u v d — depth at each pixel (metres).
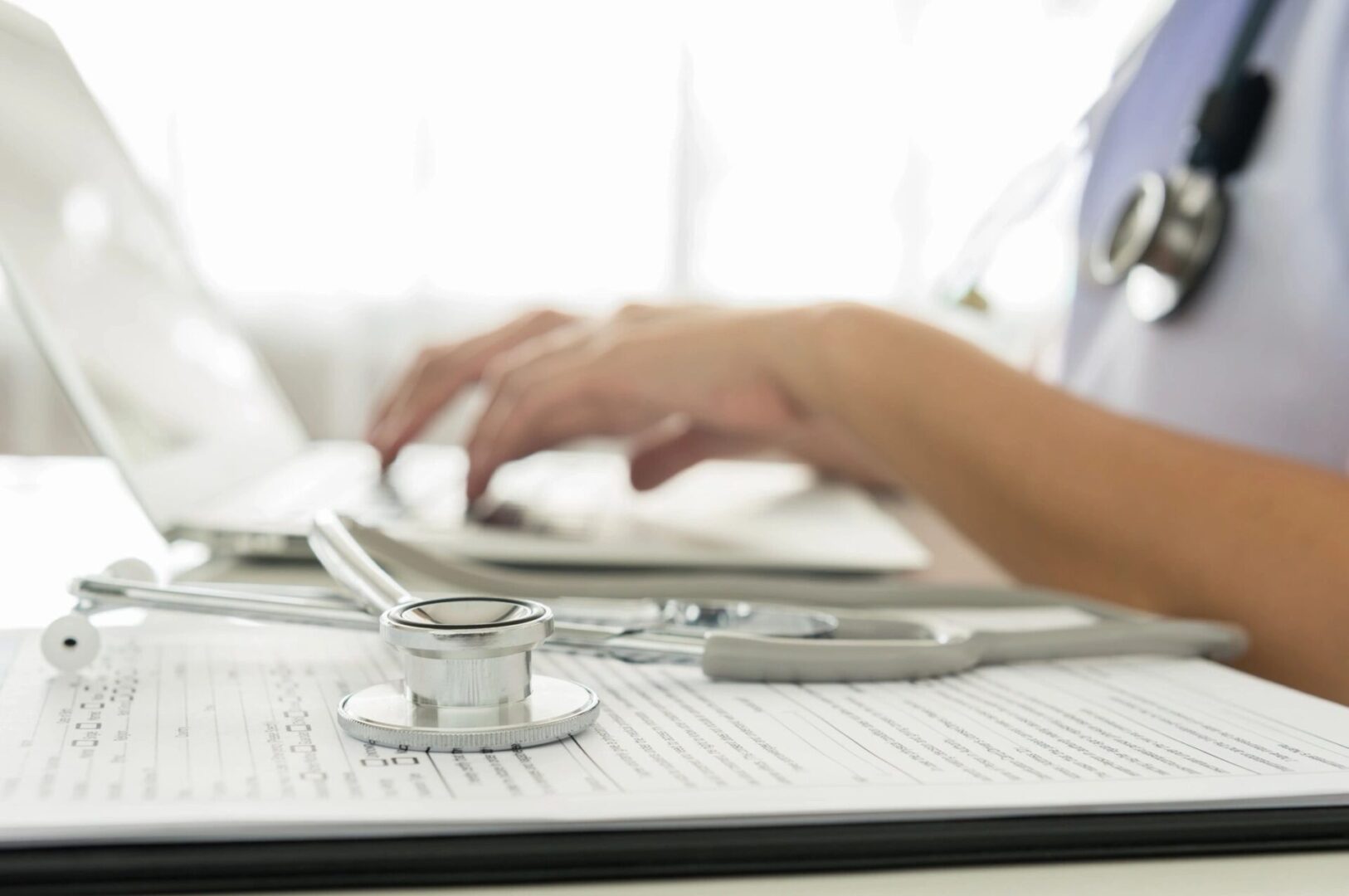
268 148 1.77
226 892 0.20
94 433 0.50
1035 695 0.32
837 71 1.79
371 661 0.35
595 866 0.21
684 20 1.77
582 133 1.79
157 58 1.73
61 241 0.54
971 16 1.79
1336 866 0.23
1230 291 0.73
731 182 1.80
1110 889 0.21
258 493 0.71
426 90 1.77
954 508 0.63
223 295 1.77
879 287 1.81
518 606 0.28
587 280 1.81
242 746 0.25
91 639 0.32
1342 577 0.48
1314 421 0.67
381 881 0.20
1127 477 0.57
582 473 0.97
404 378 0.93
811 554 0.58
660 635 0.33
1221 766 0.25
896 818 0.22
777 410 0.76
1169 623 0.39
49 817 0.20
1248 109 0.73
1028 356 1.04
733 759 0.25
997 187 1.76
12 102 0.54
